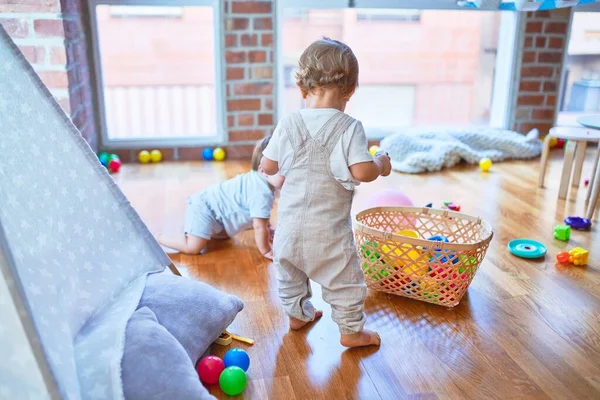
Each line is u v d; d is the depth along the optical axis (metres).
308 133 1.35
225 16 3.13
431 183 2.90
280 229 1.44
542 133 3.72
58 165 1.34
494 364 1.43
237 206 2.05
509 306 1.71
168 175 3.01
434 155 3.14
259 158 2.01
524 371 1.40
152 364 1.15
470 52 3.79
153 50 3.40
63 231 1.30
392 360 1.45
